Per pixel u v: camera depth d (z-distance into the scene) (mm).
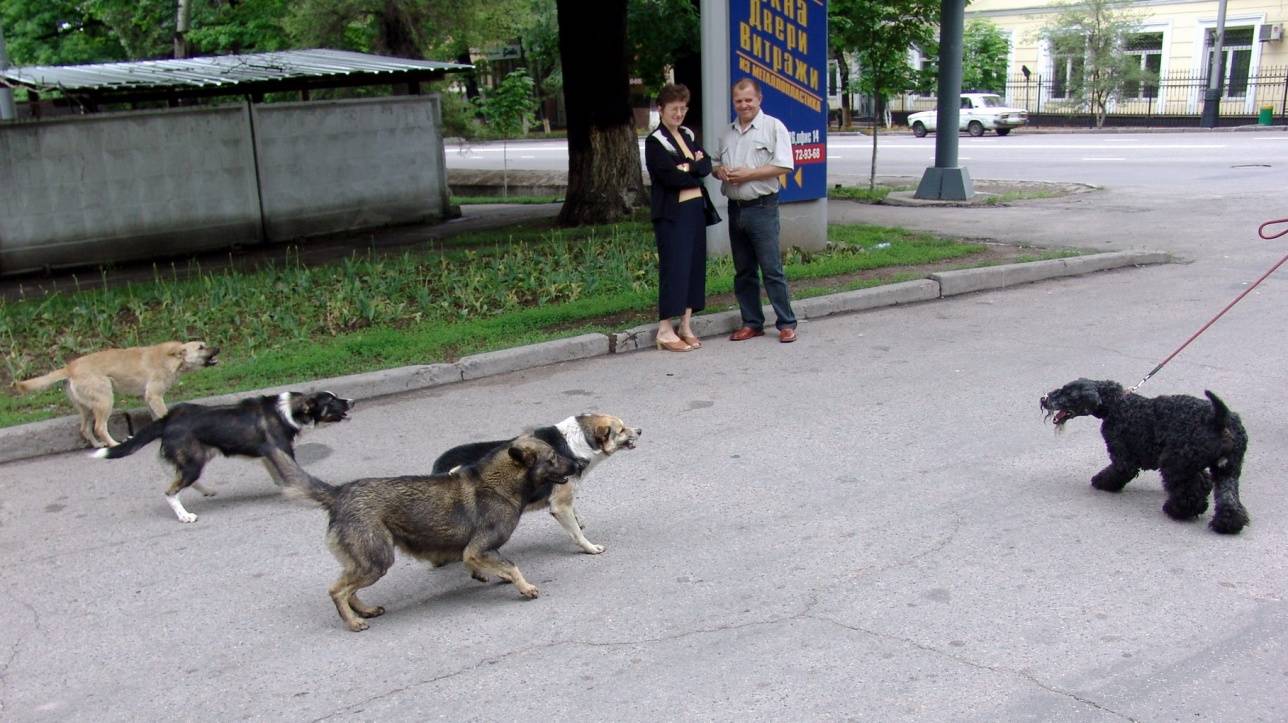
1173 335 8695
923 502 5523
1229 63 39125
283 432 5777
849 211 17516
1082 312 9711
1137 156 26125
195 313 10172
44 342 9359
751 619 4352
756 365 8383
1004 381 7629
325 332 9477
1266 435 6285
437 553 4570
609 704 3752
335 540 4367
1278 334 8562
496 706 3777
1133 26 39531
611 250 12367
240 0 29500
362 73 17781
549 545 5273
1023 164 25578
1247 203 16469
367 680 4008
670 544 5164
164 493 6156
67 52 33969
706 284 10633
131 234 15227
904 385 7648
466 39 29469
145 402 7406
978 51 43406
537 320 9492
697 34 21750
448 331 9133
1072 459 6094
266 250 15859
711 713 3666
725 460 6289
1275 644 3979
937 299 10641
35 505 6016
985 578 4625
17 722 3818
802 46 11992
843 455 6281
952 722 3553
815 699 3725
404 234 16797
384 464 6453
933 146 33469
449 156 36000
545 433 5039
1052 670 3855
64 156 14484
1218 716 3535
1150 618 4215
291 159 16703
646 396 7664
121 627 4520
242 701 3895
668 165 8406
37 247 14438
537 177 24297
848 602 4457
